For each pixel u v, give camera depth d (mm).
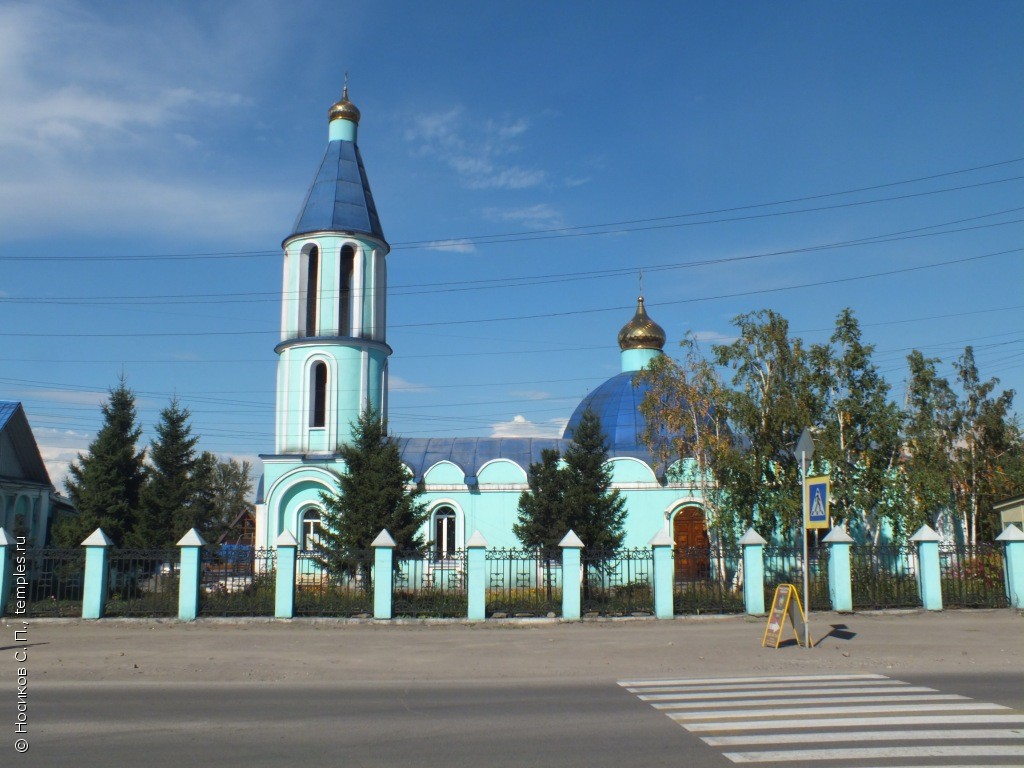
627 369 42281
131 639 17875
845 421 25781
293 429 32250
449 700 11422
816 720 9719
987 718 9789
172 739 8992
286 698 11695
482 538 20609
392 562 20672
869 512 26594
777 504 25188
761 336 25938
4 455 34969
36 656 15750
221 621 19938
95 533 20578
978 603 21656
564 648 16547
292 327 32812
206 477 39562
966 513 32969
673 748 8430
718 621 20234
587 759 8031
